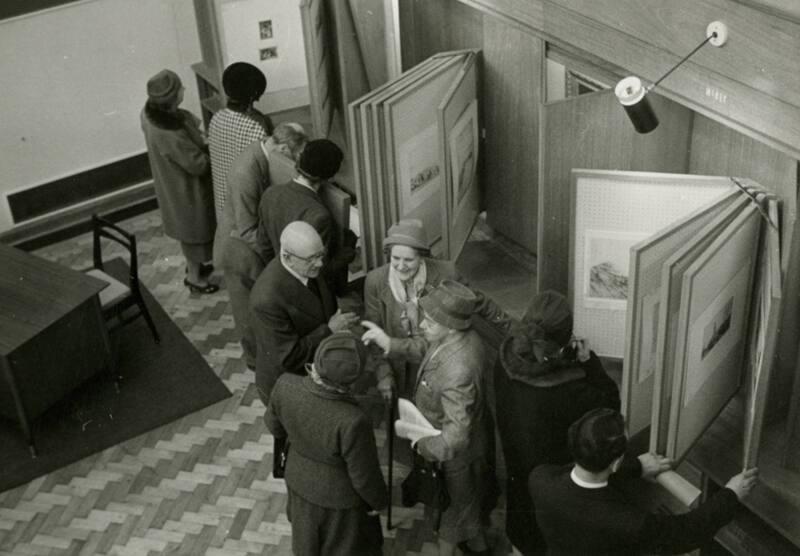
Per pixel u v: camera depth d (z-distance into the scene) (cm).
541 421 445
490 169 618
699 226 430
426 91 534
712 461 474
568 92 518
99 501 598
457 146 549
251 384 671
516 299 588
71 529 582
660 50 426
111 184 840
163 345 706
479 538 530
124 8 786
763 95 383
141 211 848
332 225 561
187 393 665
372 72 638
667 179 451
